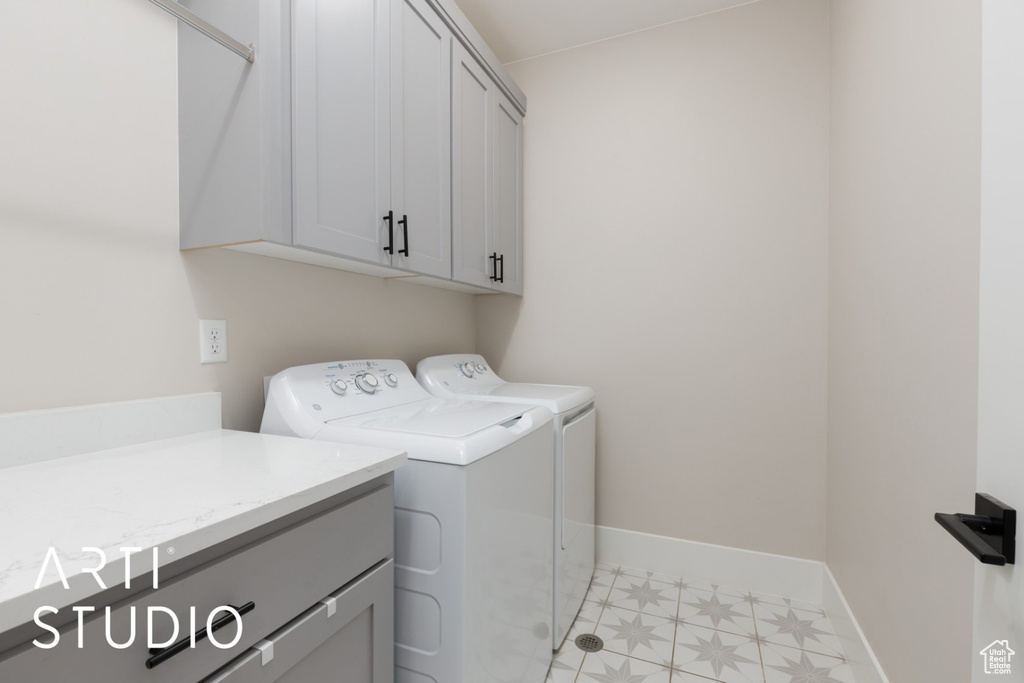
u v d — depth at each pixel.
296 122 1.06
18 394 0.87
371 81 1.29
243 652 0.66
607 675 1.48
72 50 0.95
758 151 1.98
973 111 0.84
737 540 2.03
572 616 1.74
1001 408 0.59
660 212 2.14
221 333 1.23
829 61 1.87
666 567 2.13
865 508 1.42
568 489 1.69
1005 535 0.57
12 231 0.87
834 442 1.77
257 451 0.96
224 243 1.05
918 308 1.06
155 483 0.75
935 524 0.98
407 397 1.56
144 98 1.07
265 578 0.69
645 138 2.16
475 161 1.85
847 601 1.60
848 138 1.60
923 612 1.03
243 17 1.02
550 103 2.34
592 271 2.26
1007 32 0.58
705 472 2.07
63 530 0.57
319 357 1.53
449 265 1.67
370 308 1.76
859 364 1.47
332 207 1.16
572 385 2.29
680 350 2.11
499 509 1.15
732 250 2.02
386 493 0.95
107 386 1.00
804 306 1.91
